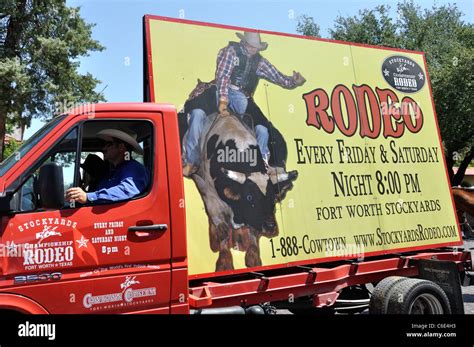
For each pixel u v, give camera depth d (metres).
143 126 4.05
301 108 5.23
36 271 3.41
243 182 4.71
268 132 4.95
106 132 3.93
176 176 3.96
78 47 18.11
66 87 17.64
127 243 3.70
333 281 4.99
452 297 5.23
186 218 4.36
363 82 5.78
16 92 15.93
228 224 4.57
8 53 16.75
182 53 4.59
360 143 5.61
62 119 3.73
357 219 5.40
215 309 4.21
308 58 5.40
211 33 4.79
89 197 3.65
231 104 4.77
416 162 6.06
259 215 4.75
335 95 5.51
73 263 3.51
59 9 17.53
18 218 3.41
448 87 22.92
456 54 23.69
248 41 5.00
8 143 19.44
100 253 3.60
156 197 3.85
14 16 16.86
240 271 4.57
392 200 5.73
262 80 5.02
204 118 4.59
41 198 3.27
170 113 4.04
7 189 3.40
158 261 3.81
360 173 5.54
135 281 3.71
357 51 5.83
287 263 4.84
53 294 3.45
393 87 6.04
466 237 8.57
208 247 4.44
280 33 5.25
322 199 5.18
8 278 3.34
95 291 3.58
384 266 5.46
